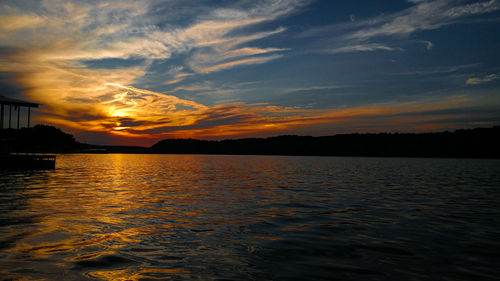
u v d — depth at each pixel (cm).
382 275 535
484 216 1070
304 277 524
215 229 874
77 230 841
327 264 591
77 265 574
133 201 1388
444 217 1053
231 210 1182
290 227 903
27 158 3394
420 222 970
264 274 538
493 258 627
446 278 520
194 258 624
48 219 971
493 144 15875
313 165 6097
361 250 683
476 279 515
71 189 1797
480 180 2647
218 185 2177
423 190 1881
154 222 957
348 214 1105
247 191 1816
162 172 3703
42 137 16225
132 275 528
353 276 529
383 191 1827
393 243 738
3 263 578
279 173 3581
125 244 718
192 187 2033
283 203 1362
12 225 884
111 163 6475
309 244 728
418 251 675
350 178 2850
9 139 3556
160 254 648
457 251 675
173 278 516
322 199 1490
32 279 503
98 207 1210
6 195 1501
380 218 1038
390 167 5294
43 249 670
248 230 864
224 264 588
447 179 2752
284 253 659
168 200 1434
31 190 1706
